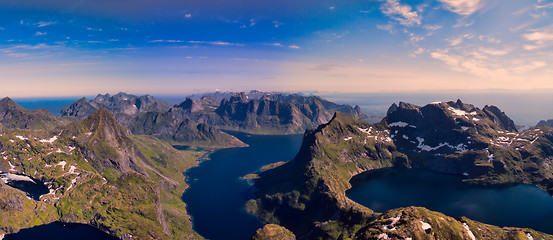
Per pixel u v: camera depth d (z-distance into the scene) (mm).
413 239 151625
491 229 199250
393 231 156875
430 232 159250
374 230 163000
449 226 169000
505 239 192875
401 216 173000
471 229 191625
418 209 178000
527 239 197000
